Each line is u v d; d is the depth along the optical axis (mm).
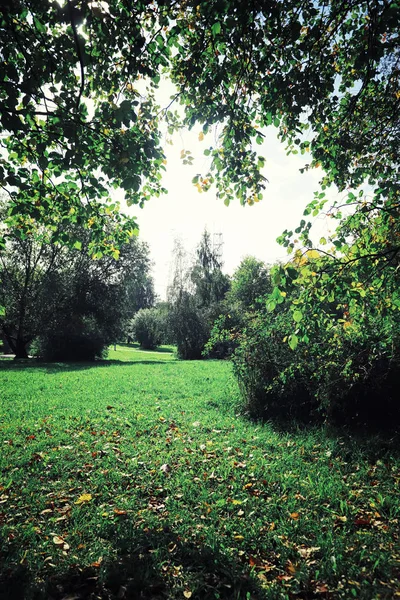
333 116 6164
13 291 30469
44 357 29531
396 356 6379
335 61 5918
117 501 4152
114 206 6895
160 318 35375
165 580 2852
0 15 4156
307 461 5469
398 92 5879
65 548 3248
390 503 3998
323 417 7191
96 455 5641
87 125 4973
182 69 5449
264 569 3000
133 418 7973
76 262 31719
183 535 3459
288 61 5148
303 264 4504
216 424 7414
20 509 3955
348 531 3494
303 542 3363
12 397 10602
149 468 5125
